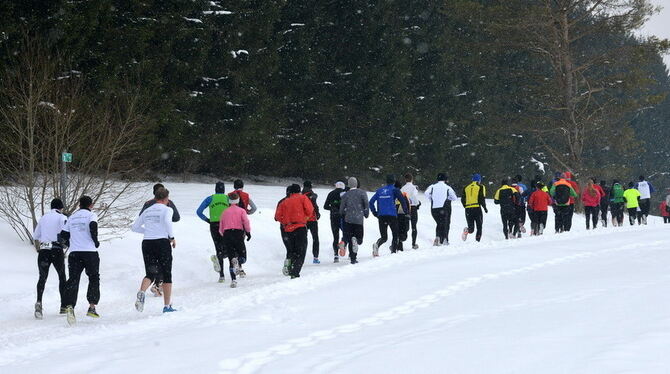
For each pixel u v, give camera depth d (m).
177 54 42.53
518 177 32.78
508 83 69.19
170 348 9.90
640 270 15.10
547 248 21.41
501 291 13.33
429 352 8.16
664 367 6.54
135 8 39.50
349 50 55.81
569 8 50.56
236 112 46.06
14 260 20.16
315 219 23.59
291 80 51.09
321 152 51.56
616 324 8.82
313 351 9.04
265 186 44.88
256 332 10.87
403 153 58.34
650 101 51.28
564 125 52.66
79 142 22.77
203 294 18.25
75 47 34.62
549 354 7.48
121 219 23.17
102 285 19.16
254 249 24.91
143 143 36.22
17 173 22.14
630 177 102.38
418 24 61.31
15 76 26.88
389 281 15.63
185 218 26.78
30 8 34.25
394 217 23.64
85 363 9.36
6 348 11.34
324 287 15.61
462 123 60.50
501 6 51.09
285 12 51.09
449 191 26.25
